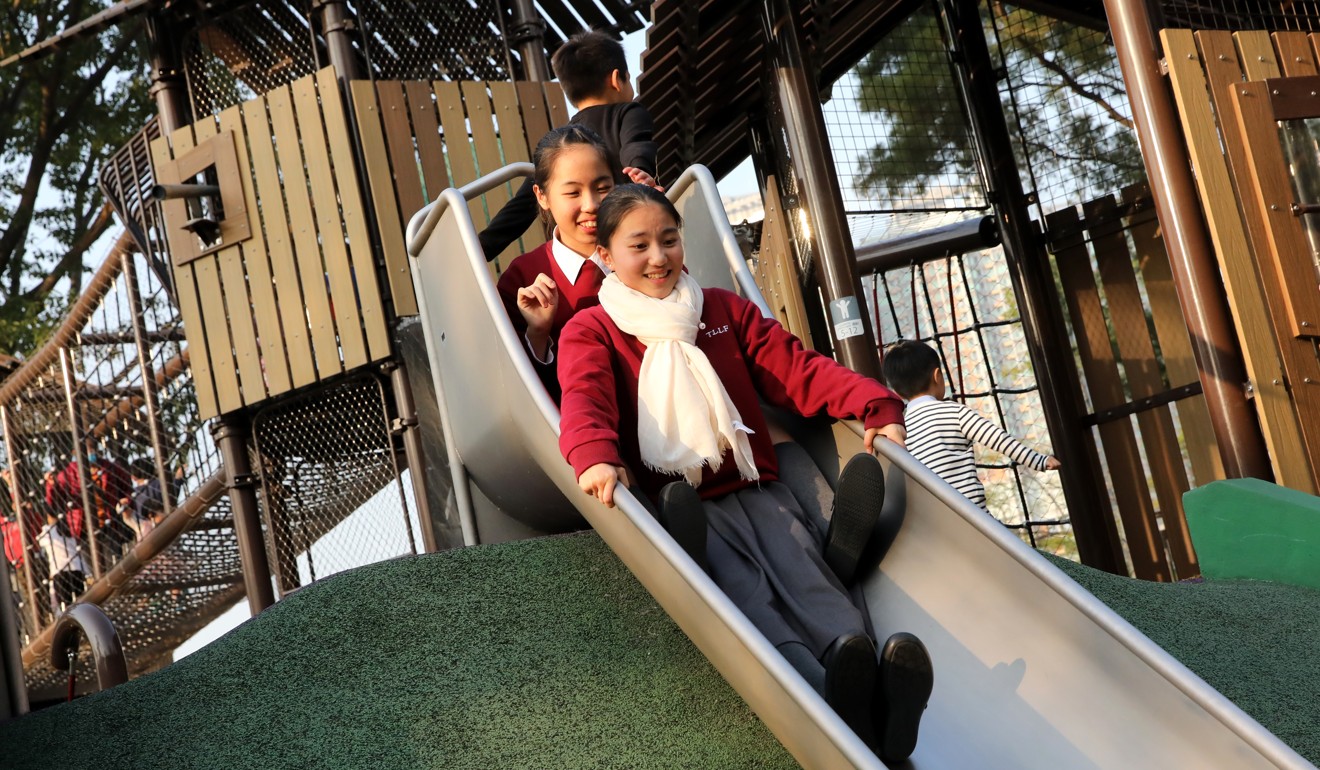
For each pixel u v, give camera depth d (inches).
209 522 297.3
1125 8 189.5
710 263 130.3
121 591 302.8
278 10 248.1
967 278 279.4
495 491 136.6
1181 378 245.8
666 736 103.3
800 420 111.1
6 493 309.6
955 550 96.2
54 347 289.3
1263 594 145.3
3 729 105.4
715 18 228.2
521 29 259.8
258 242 234.2
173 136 244.2
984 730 89.7
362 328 227.0
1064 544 269.0
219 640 112.1
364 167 230.4
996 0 275.4
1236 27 235.3
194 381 238.2
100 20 253.8
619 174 126.3
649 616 115.4
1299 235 182.2
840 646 81.8
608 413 99.0
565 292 122.5
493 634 112.9
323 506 235.8
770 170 277.6
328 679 107.8
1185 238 183.2
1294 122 188.4
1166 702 82.0
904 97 278.7
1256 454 177.0
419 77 246.8
